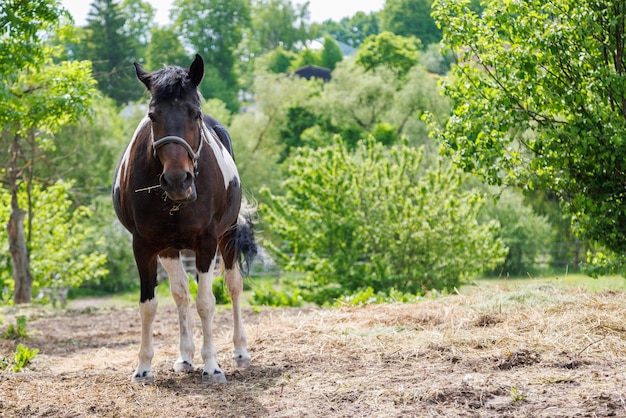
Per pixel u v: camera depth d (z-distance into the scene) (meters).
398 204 19.44
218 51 76.75
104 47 56.56
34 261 20.59
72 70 11.34
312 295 18.98
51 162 19.78
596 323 6.32
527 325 6.51
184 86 5.05
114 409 4.80
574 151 7.99
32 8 10.18
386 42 58.88
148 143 5.37
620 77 7.59
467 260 19.20
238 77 79.00
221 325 9.36
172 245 5.54
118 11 58.34
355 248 19.34
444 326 6.86
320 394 4.92
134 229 5.59
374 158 19.97
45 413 4.77
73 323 11.49
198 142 5.15
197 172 5.39
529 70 7.95
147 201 5.33
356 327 7.16
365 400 4.70
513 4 8.21
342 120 45.16
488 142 8.55
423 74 41.94
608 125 7.73
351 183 19.50
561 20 8.09
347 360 5.93
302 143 46.91
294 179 19.75
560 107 7.93
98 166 32.78
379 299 11.11
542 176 8.37
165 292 23.45
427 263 19.28
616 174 8.11
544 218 31.17
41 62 10.66
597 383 4.73
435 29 70.94
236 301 6.32
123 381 5.64
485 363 5.48
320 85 55.12
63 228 21.25
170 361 6.60
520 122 8.21
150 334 5.70
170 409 4.78
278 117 45.22
